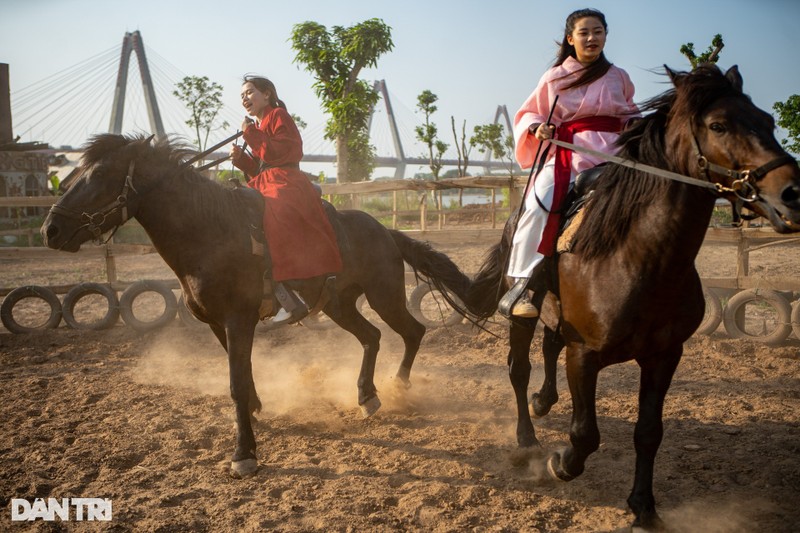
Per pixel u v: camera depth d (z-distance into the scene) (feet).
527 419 13.70
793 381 18.33
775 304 21.77
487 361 21.50
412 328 17.07
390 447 14.02
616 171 10.03
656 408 10.12
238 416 12.98
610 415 15.96
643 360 10.18
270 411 16.75
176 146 13.76
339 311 15.39
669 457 13.17
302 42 79.46
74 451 13.69
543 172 11.75
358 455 13.67
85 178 13.01
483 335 24.39
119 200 12.96
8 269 47.57
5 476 12.42
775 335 21.76
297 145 14.65
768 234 24.41
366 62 79.56
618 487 12.02
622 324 9.64
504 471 12.80
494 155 134.72
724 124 8.39
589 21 11.73
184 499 11.60
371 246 16.35
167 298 25.70
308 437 14.74
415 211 71.97
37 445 14.02
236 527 10.57
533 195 11.68
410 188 27.73
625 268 9.61
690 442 13.96
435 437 14.61
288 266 13.91
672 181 9.14
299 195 14.37
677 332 9.86
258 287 13.74
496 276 13.82
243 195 14.03
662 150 9.35
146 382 19.27
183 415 16.08
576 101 11.90
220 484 12.26
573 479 12.14
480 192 165.89
